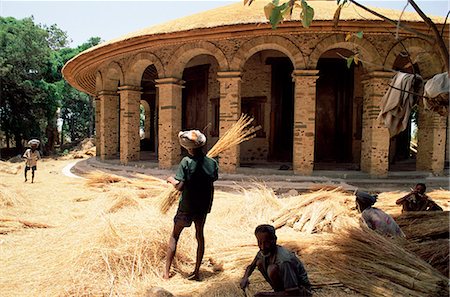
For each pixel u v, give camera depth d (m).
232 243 6.55
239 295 4.68
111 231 5.70
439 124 14.33
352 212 8.02
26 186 14.07
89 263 5.24
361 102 17.47
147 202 8.84
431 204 7.69
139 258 5.33
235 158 14.16
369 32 13.16
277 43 13.86
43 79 34.84
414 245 5.50
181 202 5.24
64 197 11.60
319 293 4.60
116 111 20.34
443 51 3.70
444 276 4.63
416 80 5.77
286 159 17.70
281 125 17.84
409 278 4.54
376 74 13.56
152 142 29.27
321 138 17.80
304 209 8.10
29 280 5.09
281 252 4.39
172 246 5.29
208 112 19.41
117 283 4.99
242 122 7.85
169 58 15.57
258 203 8.57
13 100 34.09
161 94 15.84
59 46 42.78
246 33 13.71
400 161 20.41
